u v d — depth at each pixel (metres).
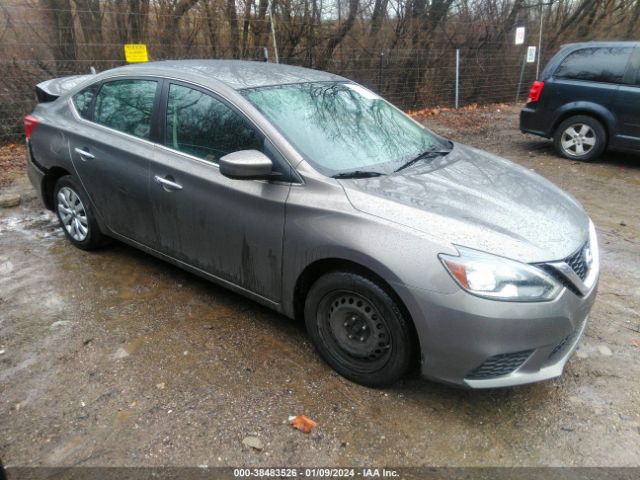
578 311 2.63
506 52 14.20
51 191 4.62
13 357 3.09
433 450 2.51
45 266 4.21
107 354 3.13
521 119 8.34
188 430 2.57
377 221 2.65
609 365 3.15
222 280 3.44
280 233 2.96
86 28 9.11
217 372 2.99
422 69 12.73
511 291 2.44
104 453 2.44
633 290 4.06
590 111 7.55
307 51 11.69
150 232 3.77
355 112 3.63
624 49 7.25
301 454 2.46
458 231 2.56
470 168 3.37
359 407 2.76
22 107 8.19
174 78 3.56
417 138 3.77
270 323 3.48
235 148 3.18
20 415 2.65
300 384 2.91
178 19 9.98
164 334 3.34
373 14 12.30
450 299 2.46
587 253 2.83
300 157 2.97
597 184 6.81
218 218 3.24
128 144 3.73
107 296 3.78
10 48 8.30
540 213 2.88
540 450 2.53
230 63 3.95
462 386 2.58
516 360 2.54
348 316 2.86
